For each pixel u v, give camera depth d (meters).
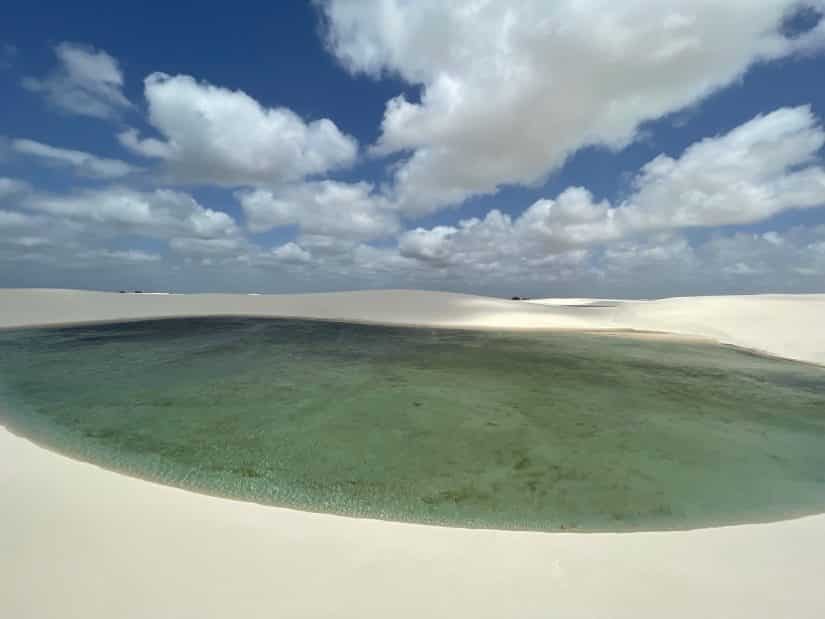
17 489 3.75
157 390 7.58
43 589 2.45
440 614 2.35
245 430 5.86
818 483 4.68
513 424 6.31
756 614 2.42
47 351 10.87
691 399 7.70
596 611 2.41
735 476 4.83
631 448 5.56
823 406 7.39
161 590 2.48
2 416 6.06
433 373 9.12
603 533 3.45
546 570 2.83
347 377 8.67
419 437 5.78
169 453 5.04
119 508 3.50
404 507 4.04
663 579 2.76
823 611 2.46
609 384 8.58
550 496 4.32
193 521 3.35
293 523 3.41
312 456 5.12
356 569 2.77
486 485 4.54
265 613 2.31
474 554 3.02
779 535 3.44
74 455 4.79
